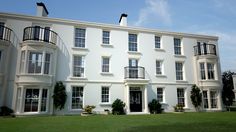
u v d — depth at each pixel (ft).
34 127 29.14
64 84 53.47
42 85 48.44
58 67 53.83
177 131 25.43
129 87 58.59
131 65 61.77
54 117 44.34
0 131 25.71
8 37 50.93
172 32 68.03
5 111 46.26
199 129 27.02
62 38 55.77
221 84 68.03
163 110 61.05
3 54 48.93
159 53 65.10
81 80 55.26
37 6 56.95
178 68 67.10
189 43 69.77
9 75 49.19
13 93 48.57
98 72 57.31
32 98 48.32
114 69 59.00
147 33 65.36
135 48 63.67
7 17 52.13
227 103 67.82
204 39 72.02
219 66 70.03
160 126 30.09
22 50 50.01
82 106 54.29
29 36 51.75
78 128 28.25
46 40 51.49
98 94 55.98
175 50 68.33
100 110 55.16
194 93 63.98
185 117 44.34
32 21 53.88
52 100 50.52
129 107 55.98
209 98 64.34
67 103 52.80
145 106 57.26
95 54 58.18
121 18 66.54
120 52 60.75
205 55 66.39
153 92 61.36
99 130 26.45
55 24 55.88
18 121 36.65
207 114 52.90
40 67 49.70
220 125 31.07
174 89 63.98
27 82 47.14
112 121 36.78
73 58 56.18
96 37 59.41
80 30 59.06
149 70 62.54
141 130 26.32
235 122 34.91
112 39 61.00
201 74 67.10
